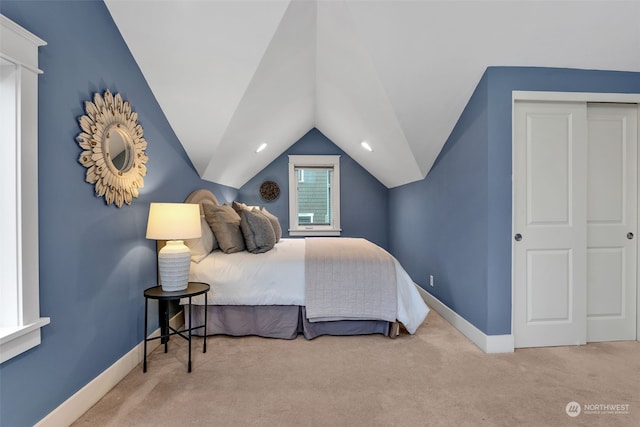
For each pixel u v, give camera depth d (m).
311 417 1.69
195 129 2.90
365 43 2.33
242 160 4.20
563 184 2.50
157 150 2.61
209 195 3.54
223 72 2.46
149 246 2.48
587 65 2.42
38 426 1.47
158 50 2.28
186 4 2.05
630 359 2.31
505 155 2.42
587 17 2.11
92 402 1.80
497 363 2.26
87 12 1.83
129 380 2.06
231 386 1.98
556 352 2.43
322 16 2.38
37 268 1.44
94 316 1.85
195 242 2.77
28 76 1.40
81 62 1.78
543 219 2.50
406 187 4.48
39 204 1.50
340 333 2.76
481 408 1.76
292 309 2.72
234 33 2.23
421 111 2.81
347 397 1.86
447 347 2.54
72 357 1.68
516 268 2.49
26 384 1.42
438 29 2.21
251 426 1.62
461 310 2.85
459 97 2.66
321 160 5.42
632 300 2.63
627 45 2.28
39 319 1.45
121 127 2.08
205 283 2.58
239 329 2.73
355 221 5.50
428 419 1.67
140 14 2.07
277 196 5.38
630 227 2.61
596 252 2.60
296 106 3.90
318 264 2.74
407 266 4.47
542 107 2.48
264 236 2.98
